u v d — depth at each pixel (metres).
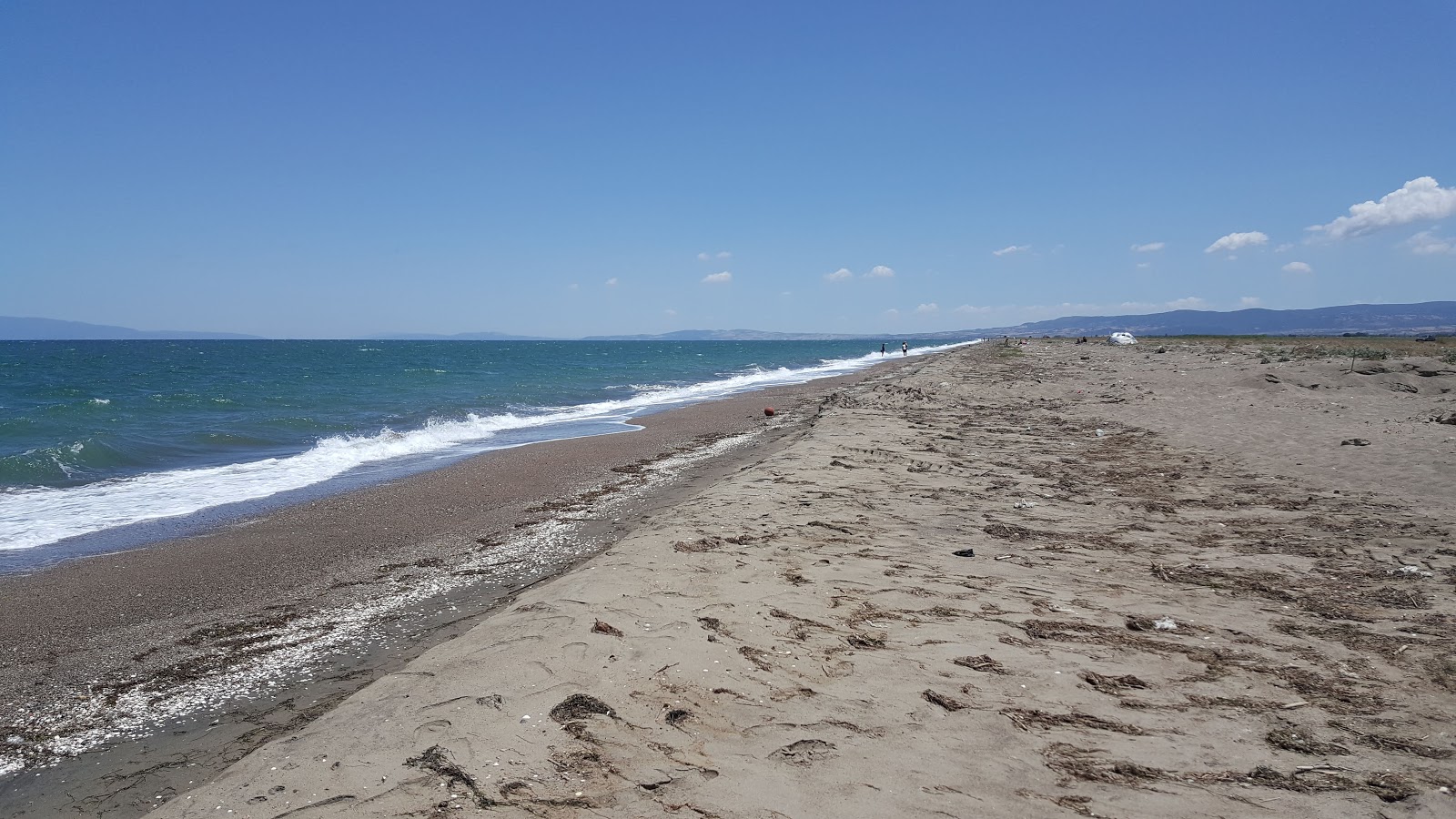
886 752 3.47
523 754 3.39
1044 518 8.37
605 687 4.00
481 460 15.01
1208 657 4.57
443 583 7.22
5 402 25.91
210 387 33.66
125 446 15.51
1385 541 7.12
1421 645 4.68
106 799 3.78
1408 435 12.35
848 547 7.10
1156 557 6.86
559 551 8.24
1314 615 5.30
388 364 59.84
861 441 13.50
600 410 25.80
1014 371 32.28
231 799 3.16
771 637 4.79
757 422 21.14
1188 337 76.94
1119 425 15.54
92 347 118.19
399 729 3.62
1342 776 3.25
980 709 3.89
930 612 5.36
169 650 5.70
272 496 11.52
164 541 8.88
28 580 7.42
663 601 5.32
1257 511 8.47
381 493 11.70
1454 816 2.93
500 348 135.62
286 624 6.19
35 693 5.01
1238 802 3.08
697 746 3.52
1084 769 3.34
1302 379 21.31
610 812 3.02
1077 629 5.05
